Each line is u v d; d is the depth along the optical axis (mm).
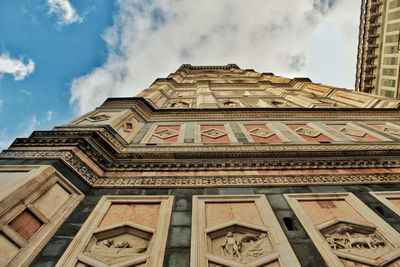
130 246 2879
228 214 3354
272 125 7113
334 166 4488
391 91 24812
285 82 16438
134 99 8023
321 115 7922
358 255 2709
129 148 5312
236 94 13461
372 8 27078
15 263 2529
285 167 4445
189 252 2711
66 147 4188
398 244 2832
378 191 3863
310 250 2760
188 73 26391
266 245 2854
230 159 4656
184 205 3490
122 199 3648
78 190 3697
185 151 4984
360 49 28859
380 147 5352
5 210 2715
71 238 2938
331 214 3377
